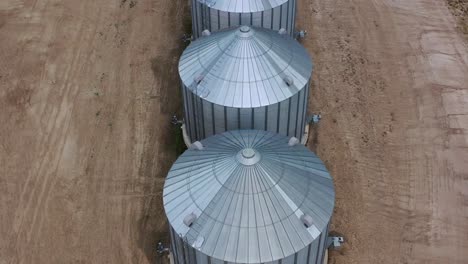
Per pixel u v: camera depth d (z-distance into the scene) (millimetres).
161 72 36656
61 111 33812
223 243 19328
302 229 19859
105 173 29906
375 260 25391
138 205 28141
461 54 37844
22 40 39312
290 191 20547
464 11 41938
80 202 28359
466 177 29297
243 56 26094
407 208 27734
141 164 30359
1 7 42406
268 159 21266
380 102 34156
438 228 26766
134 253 25875
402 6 42531
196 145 23203
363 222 27062
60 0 43125
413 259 25422
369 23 40906
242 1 31188
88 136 32125
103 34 39969
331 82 35688
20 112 33781
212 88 26031
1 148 31453
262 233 19391
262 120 26250
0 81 35938
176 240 20906
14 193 28906
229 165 20938
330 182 22344
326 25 40750
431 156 30531
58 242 26469
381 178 29328
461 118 32875
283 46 27844
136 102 34406
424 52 38031
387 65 37031
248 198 19922
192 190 21078
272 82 25984
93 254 25938
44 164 30484
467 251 25750
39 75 36406
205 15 32656
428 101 34125
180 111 33656
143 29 40406
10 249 26203
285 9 32594
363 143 31391
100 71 36781
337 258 25422
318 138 31625
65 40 39375
